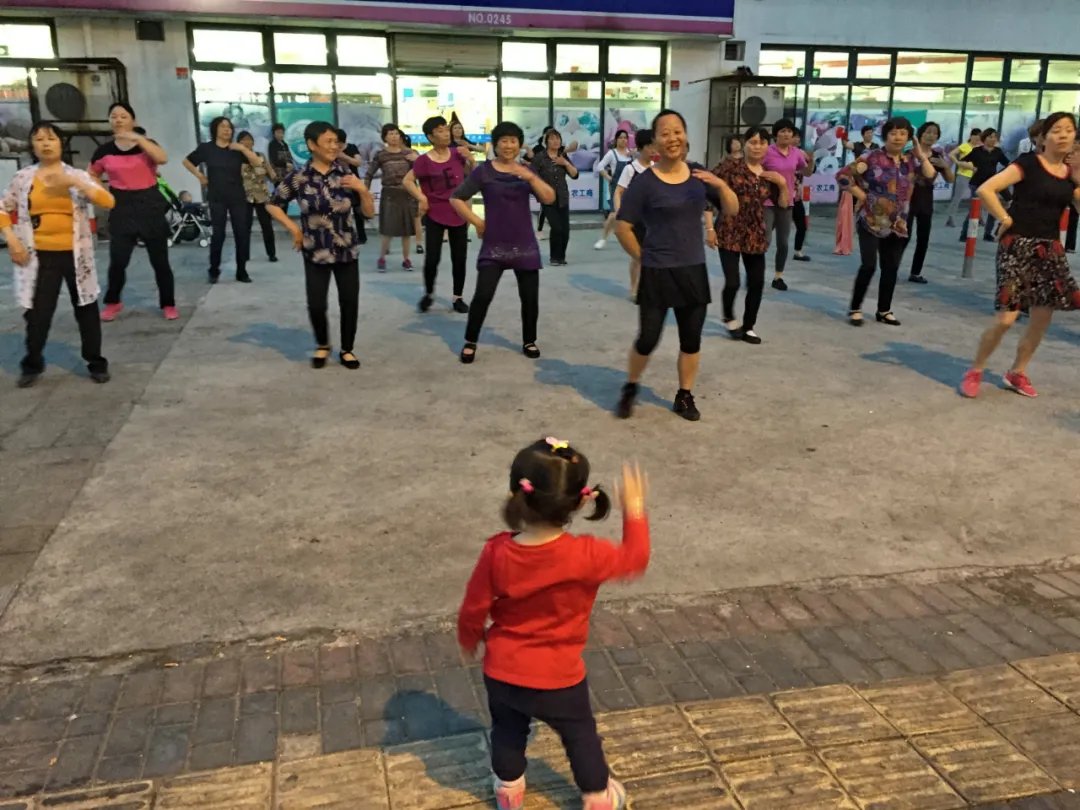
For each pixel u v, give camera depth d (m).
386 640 3.29
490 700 2.35
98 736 2.77
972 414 5.79
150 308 8.77
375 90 16.64
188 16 14.87
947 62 19.95
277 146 14.02
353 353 7.00
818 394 6.18
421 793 2.55
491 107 17.41
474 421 5.57
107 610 3.45
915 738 2.79
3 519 4.20
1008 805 2.53
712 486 4.66
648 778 2.61
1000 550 4.05
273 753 2.70
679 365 5.59
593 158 18.20
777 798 2.54
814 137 19.62
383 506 4.37
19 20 14.80
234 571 3.75
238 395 6.04
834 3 18.64
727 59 18.36
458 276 8.58
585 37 17.50
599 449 5.14
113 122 7.74
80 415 5.62
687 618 3.46
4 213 5.80
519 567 2.18
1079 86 20.94
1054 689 3.04
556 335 7.79
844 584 3.74
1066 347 7.51
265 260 11.92
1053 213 5.66
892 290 8.21
